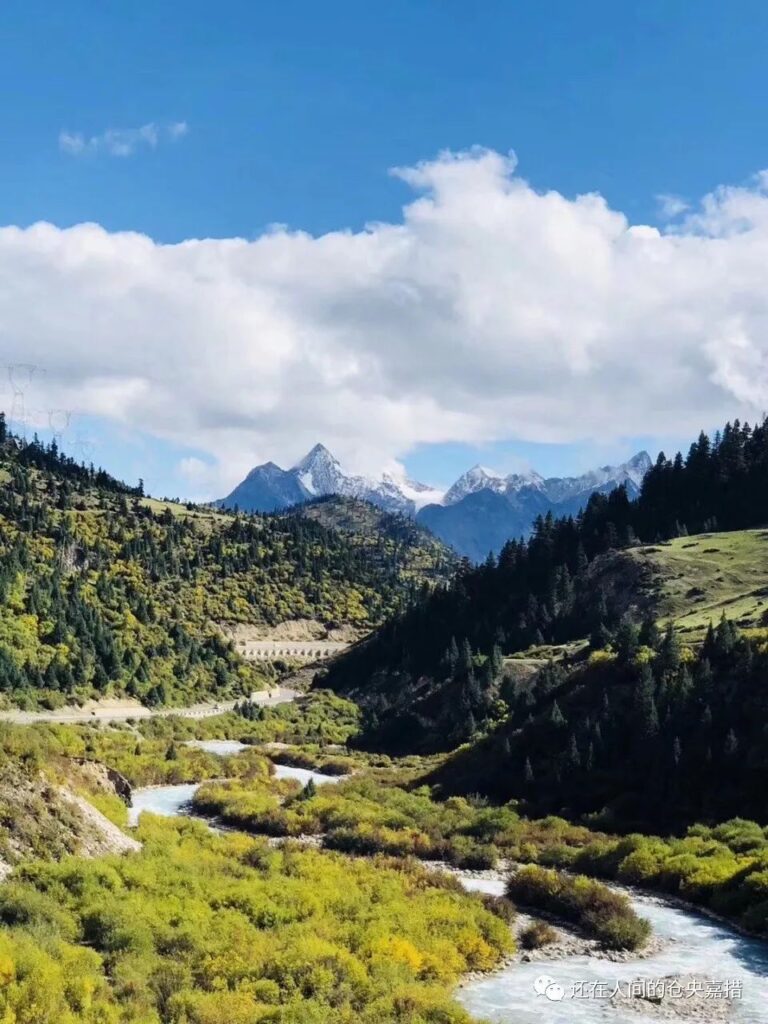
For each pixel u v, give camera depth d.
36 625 134.88
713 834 54.97
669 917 41.47
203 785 76.69
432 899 39.00
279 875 40.44
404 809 68.38
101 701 124.50
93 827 38.88
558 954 34.97
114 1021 21.44
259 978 26.53
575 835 58.81
